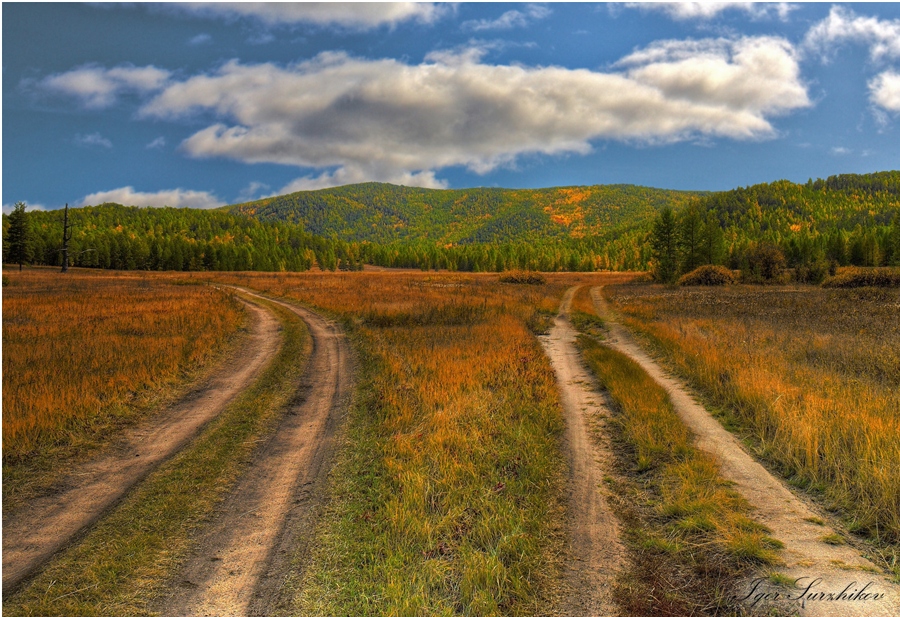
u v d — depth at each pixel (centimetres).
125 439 845
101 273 6881
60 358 1240
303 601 441
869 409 778
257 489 671
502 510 566
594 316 2484
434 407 971
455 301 2836
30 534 546
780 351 1298
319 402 1096
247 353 1603
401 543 518
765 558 460
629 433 820
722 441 777
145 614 425
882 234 11438
